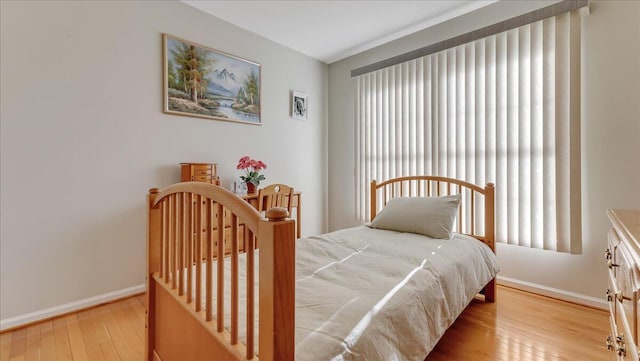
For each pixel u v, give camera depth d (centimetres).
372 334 95
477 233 250
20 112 181
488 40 243
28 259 186
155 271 144
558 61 209
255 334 87
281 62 336
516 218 232
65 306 199
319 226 387
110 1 215
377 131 330
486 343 165
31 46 184
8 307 179
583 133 205
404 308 113
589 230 205
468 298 164
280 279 68
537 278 229
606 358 151
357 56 359
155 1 237
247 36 302
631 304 81
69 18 198
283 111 341
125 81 223
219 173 283
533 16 217
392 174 315
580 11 201
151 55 236
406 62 300
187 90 258
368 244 186
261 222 71
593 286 204
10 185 179
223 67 282
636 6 187
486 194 220
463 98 260
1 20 174
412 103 296
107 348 161
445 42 265
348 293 115
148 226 143
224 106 284
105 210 216
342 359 82
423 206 219
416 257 160
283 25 291
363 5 254
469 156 255
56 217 195
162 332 134
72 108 200
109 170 217
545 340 167
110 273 219
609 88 196
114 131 219
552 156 214
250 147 309
